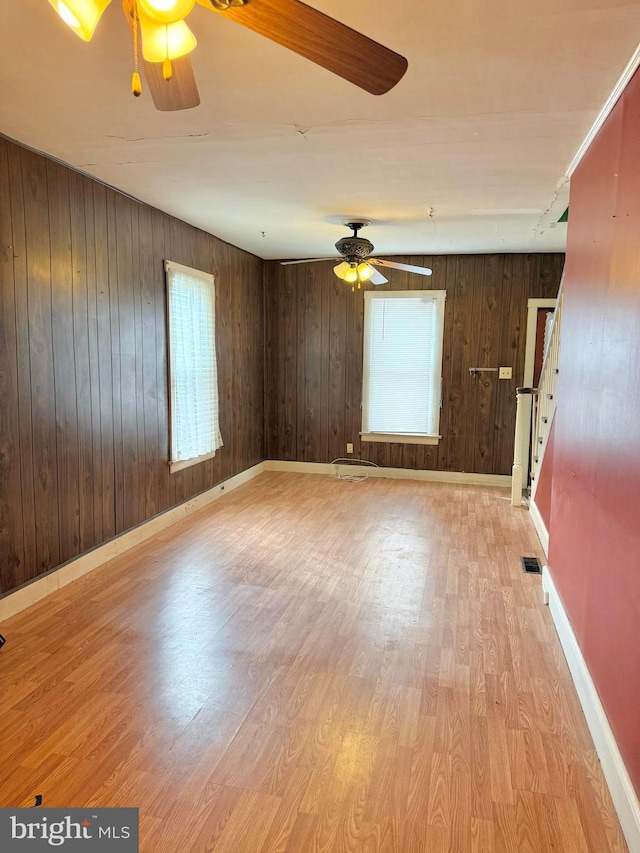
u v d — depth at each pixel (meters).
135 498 4.01
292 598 3.18
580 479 2.51
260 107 2.33
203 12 1.66
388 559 3.80
